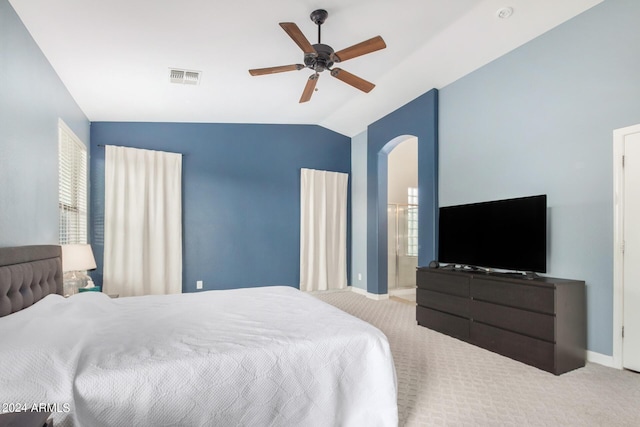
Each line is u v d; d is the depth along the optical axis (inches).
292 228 227.5
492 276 122.3
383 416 65.9
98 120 185.8
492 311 120.7
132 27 106.0
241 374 58.1
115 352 58.0
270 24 110.7
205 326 74.2
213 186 209.5
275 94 172.2
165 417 52.4
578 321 106.6
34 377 47.7
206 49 122.6
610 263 106.1
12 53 92.2
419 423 75.3
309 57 105.3
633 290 101.7
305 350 63.7
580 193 113.4
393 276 240.2
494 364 109.0
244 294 110.7
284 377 61.0
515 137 134.1
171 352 58.9
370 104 193.0
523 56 131.7
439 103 171.6
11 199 92.0
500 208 130.6
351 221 247.8
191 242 203.6
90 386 49.6
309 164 234.4
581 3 110.0
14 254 82.9
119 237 180.4
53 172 125.0
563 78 118.5
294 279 226.7
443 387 92.6
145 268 186.5
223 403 56.2
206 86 154.9
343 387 65.7
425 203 174.2
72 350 54.1
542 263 115.3
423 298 152.8
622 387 92.2
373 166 219.3
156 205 190.2
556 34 120.8
